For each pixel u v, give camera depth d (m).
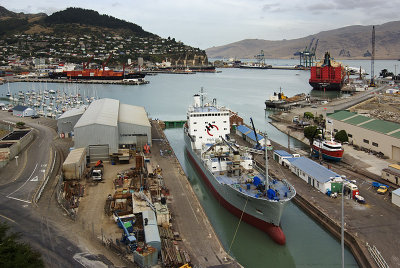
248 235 43.94
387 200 47.50
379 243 37.22
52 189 49.22
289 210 49.53
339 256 38.09
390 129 69.19
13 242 29.05
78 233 36.28
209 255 34.12
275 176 57.69
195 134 70.19
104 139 63.09
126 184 50.56
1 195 46.47
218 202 52.88
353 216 43.31
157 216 38.97
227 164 52.09
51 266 29.91
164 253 32.72
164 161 66.69
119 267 30.33
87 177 54.31
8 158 62.16
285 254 38.94
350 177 56.88
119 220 37.41
